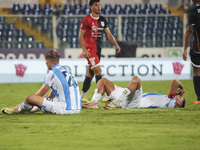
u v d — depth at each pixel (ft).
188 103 85.25
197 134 47.83
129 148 40.32
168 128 52.19
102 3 222.69
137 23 199.93
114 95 73.05
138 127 52.95
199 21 81.25
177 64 164.14
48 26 192.54
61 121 57.52
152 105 74.43
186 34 83.46
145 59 161.99
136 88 72.38
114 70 159.84
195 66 84.12
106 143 42.75
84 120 58.70
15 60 158.92
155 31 200.64
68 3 223.71
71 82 64.03
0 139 45.19
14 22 190.60
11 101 95.14
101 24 88.12
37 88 134.62
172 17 199.21
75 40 194.80
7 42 186.91
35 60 160.25
